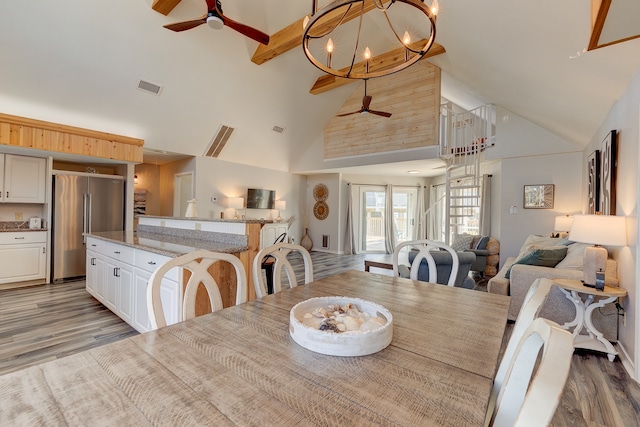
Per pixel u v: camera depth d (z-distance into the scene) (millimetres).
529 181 4938
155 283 1229
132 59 3986
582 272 2832
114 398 740
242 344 1047
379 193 8773
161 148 5602
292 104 6164
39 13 3158
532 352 691
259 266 1710
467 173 6469
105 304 3320
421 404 740
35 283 4461
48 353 2432
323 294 1701
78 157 4699
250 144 6625
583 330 2764
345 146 6973
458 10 2578
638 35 1411
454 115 6379
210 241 2961
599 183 3363
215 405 723
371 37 5117
